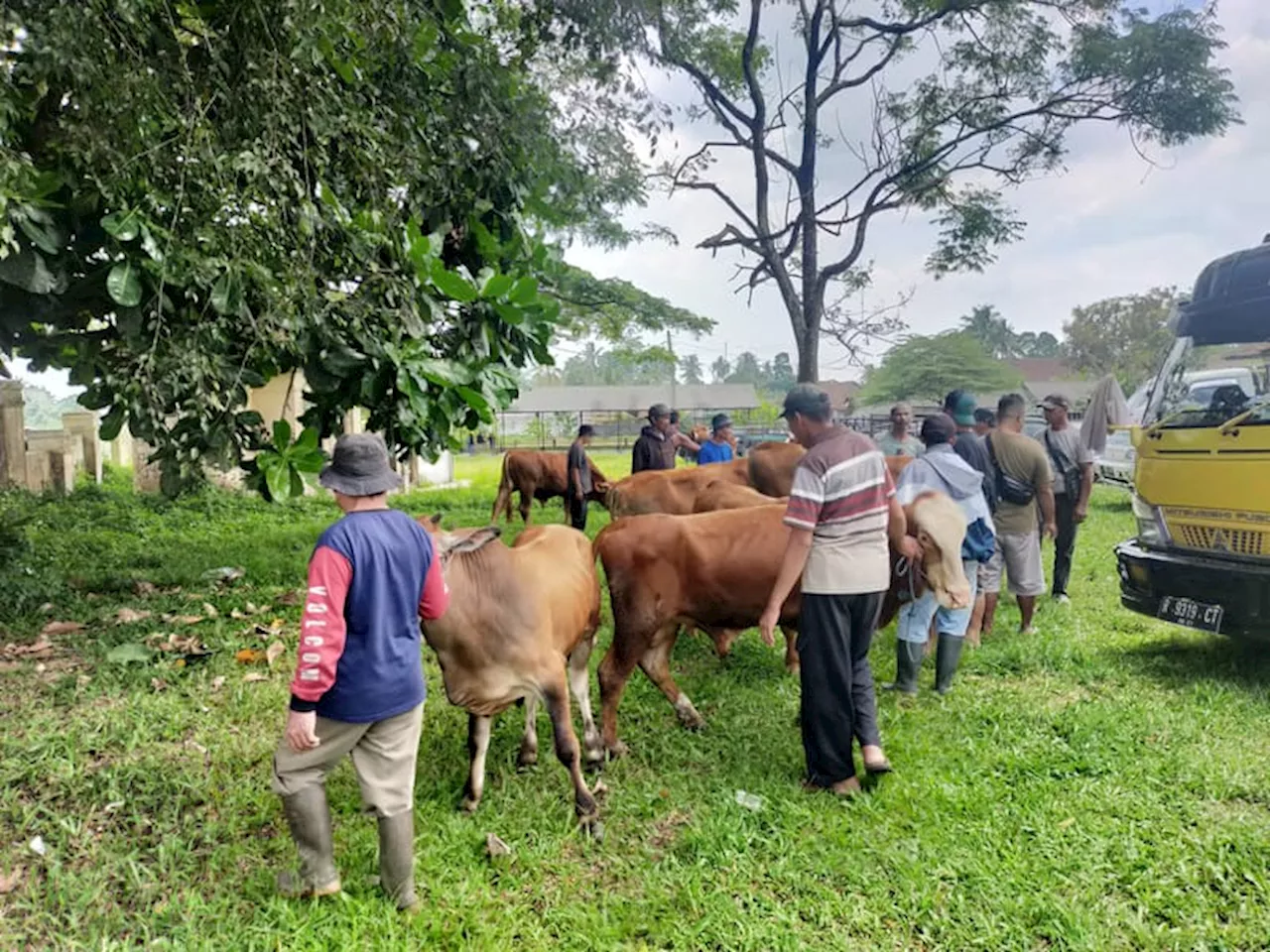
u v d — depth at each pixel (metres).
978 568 5.89
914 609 5.27
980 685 5.62
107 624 6.39
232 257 4.43
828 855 3.48
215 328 4.54
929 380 33.44
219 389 4.66
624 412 54.44
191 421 4.70
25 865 3.30
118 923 2.97
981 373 33.69
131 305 4.28
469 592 3.45
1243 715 4.89
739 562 4.60
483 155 6.19
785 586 3.95
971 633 6.41
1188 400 6.14
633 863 3.48
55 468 15.23
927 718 4.97
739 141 15.99
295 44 4.44
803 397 4.05
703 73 15.67
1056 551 7.87
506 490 12.81
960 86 15.28
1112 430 8.72
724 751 4.54
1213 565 5.35
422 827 3.68
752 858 3.49
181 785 3.85
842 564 3.93
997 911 3.10
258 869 3.32
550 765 4.33
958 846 3.54
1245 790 3.96
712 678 5.70
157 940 2.84
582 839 3.64
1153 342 50.16
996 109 15.05
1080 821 3.72
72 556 8.97
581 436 10.91
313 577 2.77
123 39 4.01
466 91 6.17
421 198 5.87
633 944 2.98
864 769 4.24
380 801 3.02
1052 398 7.69
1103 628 6.98
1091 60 13.67
